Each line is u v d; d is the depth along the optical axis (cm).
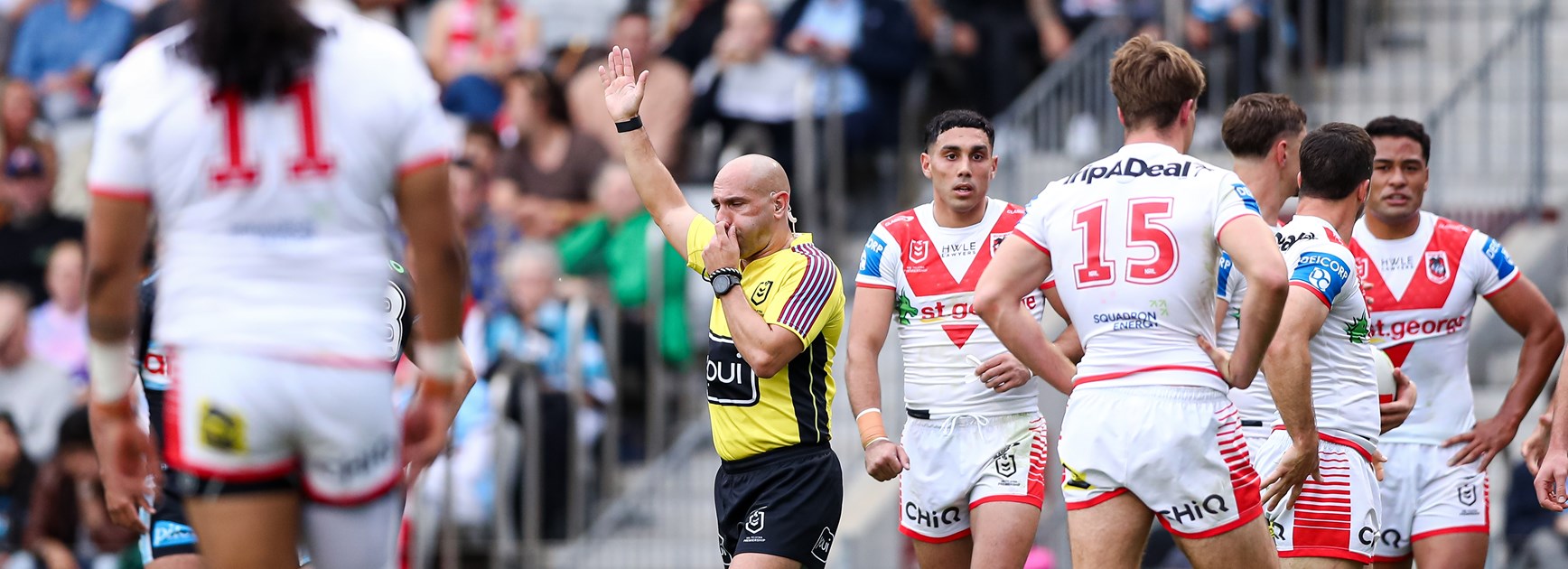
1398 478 1939
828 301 1759
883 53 3481
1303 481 1510
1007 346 1493
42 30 4053
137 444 1191
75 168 3688
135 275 1138
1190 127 1492
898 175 3578
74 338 3347
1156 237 1418
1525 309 1922
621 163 3356
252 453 1112
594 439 3102
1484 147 3188
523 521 2966
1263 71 3350
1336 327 1678
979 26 3638
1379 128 1914
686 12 3734
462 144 3406
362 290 1131
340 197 1114
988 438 1834
